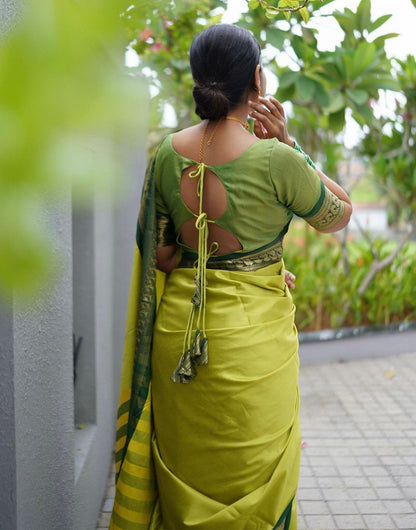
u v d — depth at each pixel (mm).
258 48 1538
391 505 2652
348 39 4309
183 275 1627
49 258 297
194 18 3891
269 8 2016
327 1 3191
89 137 314
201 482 1556
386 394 4219
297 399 1672
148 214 1657
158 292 1747
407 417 3762
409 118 5602
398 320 5754
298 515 2568
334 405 3998
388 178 5707
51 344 1621
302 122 6125
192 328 1550
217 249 1561
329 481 2889
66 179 279
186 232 1609
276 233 1583
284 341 1576
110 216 3061
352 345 5184
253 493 1526
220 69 1475
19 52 275
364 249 6211
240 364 1489
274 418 1537
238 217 1498
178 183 1563
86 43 283
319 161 6188
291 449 1595
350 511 2602
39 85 274
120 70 381
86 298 2457
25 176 273
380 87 4137
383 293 5633
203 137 1537
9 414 1309
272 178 1471
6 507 1335
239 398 1485
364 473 2973
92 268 2443
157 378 1631
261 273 1576
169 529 1635
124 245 3289
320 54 4051
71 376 1860
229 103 1504
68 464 1842
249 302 1533
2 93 270
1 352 1294
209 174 1509
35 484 1492
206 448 1532
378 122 5395
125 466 1648
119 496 1659
